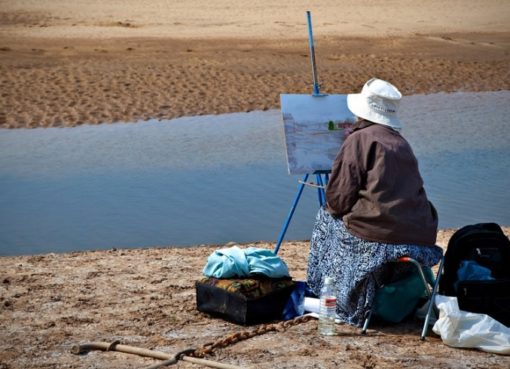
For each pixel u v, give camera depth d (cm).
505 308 746
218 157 1684
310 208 1354
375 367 679
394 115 772
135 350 709
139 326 782
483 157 1694
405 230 741
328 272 782
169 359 686
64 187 1459
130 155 1697
